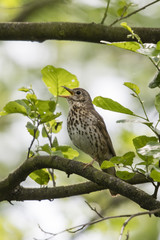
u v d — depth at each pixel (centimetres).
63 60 1706
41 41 1045
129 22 1484
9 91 1614
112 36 1024
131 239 1353
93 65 1705
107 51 1730
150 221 1390
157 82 698
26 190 957
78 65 1705
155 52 680
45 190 956
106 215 1420
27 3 1460
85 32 1023
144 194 811
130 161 745
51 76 927
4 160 1538
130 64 1703
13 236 1334
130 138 1447
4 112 841
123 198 1462
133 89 726
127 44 698
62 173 1480
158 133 695
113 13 1207
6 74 1648
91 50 1727
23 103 809
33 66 1681
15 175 903
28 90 861
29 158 894
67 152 917
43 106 831
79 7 1403
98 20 1404
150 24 1521
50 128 920
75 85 939
